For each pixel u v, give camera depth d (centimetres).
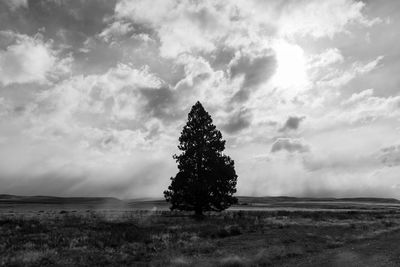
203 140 5084
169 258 1602
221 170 4844
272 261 1532
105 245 2014
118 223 3403
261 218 4503
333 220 4378
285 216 5053
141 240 2264
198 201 4781
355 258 1523
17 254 1628
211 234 2631
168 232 2756
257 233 2759
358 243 2159
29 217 3978
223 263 1426
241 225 3450
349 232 2878
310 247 1980
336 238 2430
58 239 2167
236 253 1742
